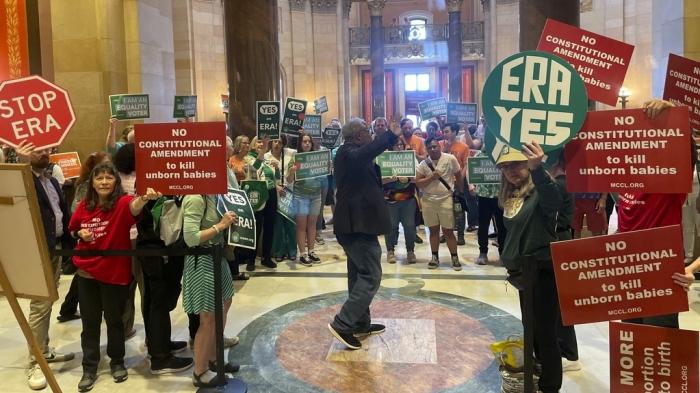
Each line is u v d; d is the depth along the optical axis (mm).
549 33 3279
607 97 3221
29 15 7820
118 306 3740
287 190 6605
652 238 2318
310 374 3770
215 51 16328
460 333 4441
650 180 2609
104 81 7492
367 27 22750
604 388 3480
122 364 3812
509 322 4652
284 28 19016
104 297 3689
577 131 2654
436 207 6312
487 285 5750
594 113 2668
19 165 2629
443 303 5172
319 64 19766
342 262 6891
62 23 7492
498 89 2730
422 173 6434
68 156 6633
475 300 5250
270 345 4277
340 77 19953
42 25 8023
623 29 14305
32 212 2668
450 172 6312
